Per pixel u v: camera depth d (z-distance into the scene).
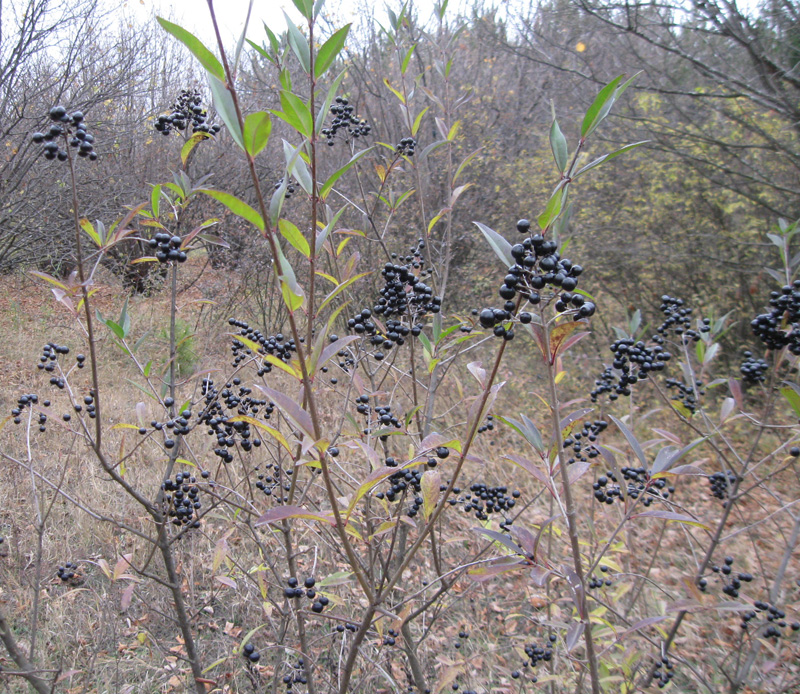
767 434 7.30
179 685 3.24
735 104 8.15
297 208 8.79
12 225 10.42
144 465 5.23
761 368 2.87
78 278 1.93
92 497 4.79
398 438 4.66
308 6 1.43
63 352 2.55
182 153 2.55
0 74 9.27
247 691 3.30
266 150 11.41
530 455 6.48
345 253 8.49
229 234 11.09
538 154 11.10
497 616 4.10
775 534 5.25
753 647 3.06
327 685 3.16
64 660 3.36
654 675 2.79
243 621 3.68
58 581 4.07
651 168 9.13
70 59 10.35
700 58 8.32
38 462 5.14
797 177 7.96
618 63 9.33
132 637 3.70
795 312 2.60
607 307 10.38
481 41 11.93
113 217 11.38
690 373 3.09
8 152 10.05
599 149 9.45
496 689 3.40
